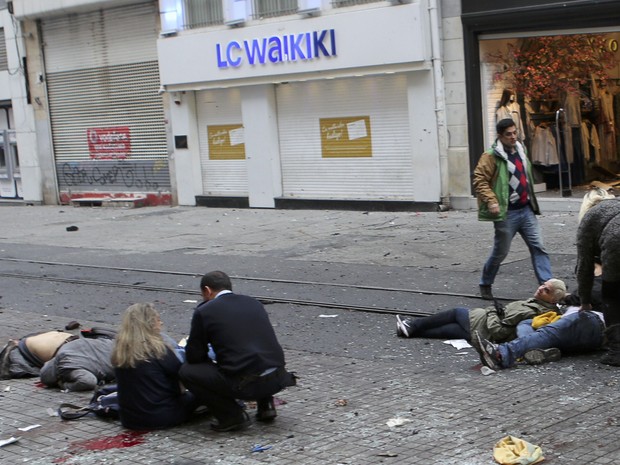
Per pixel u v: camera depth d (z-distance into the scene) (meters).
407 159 18.28
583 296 7.44
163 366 6.45
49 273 14.05
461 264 12.19
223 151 21.70
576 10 15.55
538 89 17.17
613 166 18.36
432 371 7.53
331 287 11.42
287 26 19.16
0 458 6.11
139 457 5.93
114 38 23.72
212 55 20.77
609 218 7.01
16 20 25.89
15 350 8.32
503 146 9.52
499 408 6.39
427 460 5.48
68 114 25.48
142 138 23.58
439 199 17.78
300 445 5.93
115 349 6.44
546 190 17.84
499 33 16.78
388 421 6.28
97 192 25.16
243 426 6.32
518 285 10.65
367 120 18.78
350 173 19.31
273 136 20.39
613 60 17.41
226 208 21.56
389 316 9.73
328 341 8.90
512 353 7.40
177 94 22.11
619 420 5.98
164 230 18.39
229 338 6.19
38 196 26.75
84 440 6.35
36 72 25.91
